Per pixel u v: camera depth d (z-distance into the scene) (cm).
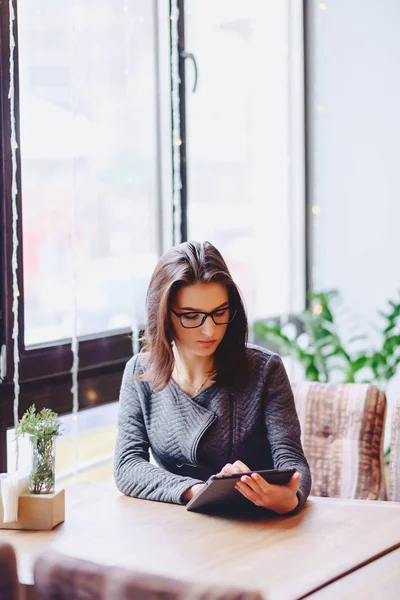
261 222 347
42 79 247
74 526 163
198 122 311
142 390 199
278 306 361
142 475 183
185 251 185
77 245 263
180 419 192
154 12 287
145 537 156
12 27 232
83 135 263
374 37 345
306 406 224
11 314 236
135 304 286
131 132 281
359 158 354
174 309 183
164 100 294
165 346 186
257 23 338
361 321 359
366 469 215
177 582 96
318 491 219
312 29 360
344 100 355
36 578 102
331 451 219
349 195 358
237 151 331
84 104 263
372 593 130
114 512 172
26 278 247
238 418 191
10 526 162
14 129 235
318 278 369
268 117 348
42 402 248
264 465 195
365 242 355
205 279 179
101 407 273
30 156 245
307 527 161
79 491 189
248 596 94
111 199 275
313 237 369
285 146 358
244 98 334
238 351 191
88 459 270
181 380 196
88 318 269
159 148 293
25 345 247
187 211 305
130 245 283
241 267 337
